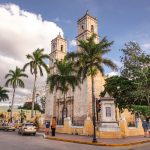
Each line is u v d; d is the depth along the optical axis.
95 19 65.06
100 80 56.97
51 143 18.88
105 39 29.58
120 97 46.78
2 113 81.44
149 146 17.27
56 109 67.94
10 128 39.47
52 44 78.75
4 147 15.21
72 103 61.16
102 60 29.47
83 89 55.47
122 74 43.81
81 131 27.83
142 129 30.67
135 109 40.19
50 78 41.72
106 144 17.95
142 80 39.72
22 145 16.67
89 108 52.94
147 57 40.75
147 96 39.94
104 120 25.52
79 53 30.02
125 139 22.69
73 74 41.62
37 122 40.19
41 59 48.50
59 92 68.94
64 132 31.17
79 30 64.62
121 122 25.53
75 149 14.96
